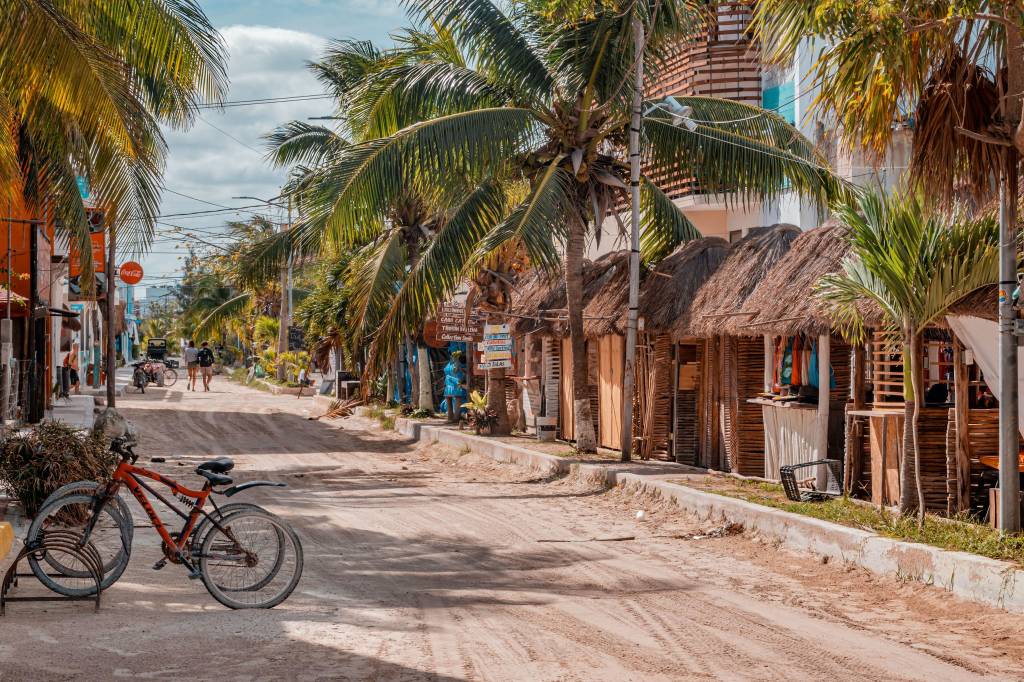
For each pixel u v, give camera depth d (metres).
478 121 16.55
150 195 15.25
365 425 29.34
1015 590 7.70
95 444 11.32
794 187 17.45
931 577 8.59
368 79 18.14
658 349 17.31
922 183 9.02
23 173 18.47
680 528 12.19
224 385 55.62
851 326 12.04
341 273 31.47
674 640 6.98
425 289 17.41
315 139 27.09
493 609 7.97
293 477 17.92
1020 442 10.45
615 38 16.75
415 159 16.28
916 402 9.84
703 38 21.44
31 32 10.40
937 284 9.51
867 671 6.26
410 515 13.31
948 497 10.48
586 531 12.09
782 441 14.21
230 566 7.88
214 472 8.09
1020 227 9.52
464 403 25.23
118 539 8.16
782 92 20.69
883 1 7.26
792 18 8.05
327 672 6.02
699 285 16.14
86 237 18.92
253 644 6.70
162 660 6.25
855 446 12.34
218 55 11.58
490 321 22.27
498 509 13.91
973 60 8.42
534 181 18.12
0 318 20.39
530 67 17.28
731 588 8.91
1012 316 8.95
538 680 5.93
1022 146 8.02
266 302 60.28
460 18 17.03
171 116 12.95
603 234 26.02
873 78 8.23
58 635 6.84
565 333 20.20
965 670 6.34
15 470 10.92
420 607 8.05
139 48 11.67
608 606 8.11
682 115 16.05
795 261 13.20
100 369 48.50
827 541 10.03
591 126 17.80
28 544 7.71
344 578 9.27
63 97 11.07
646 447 17.44
